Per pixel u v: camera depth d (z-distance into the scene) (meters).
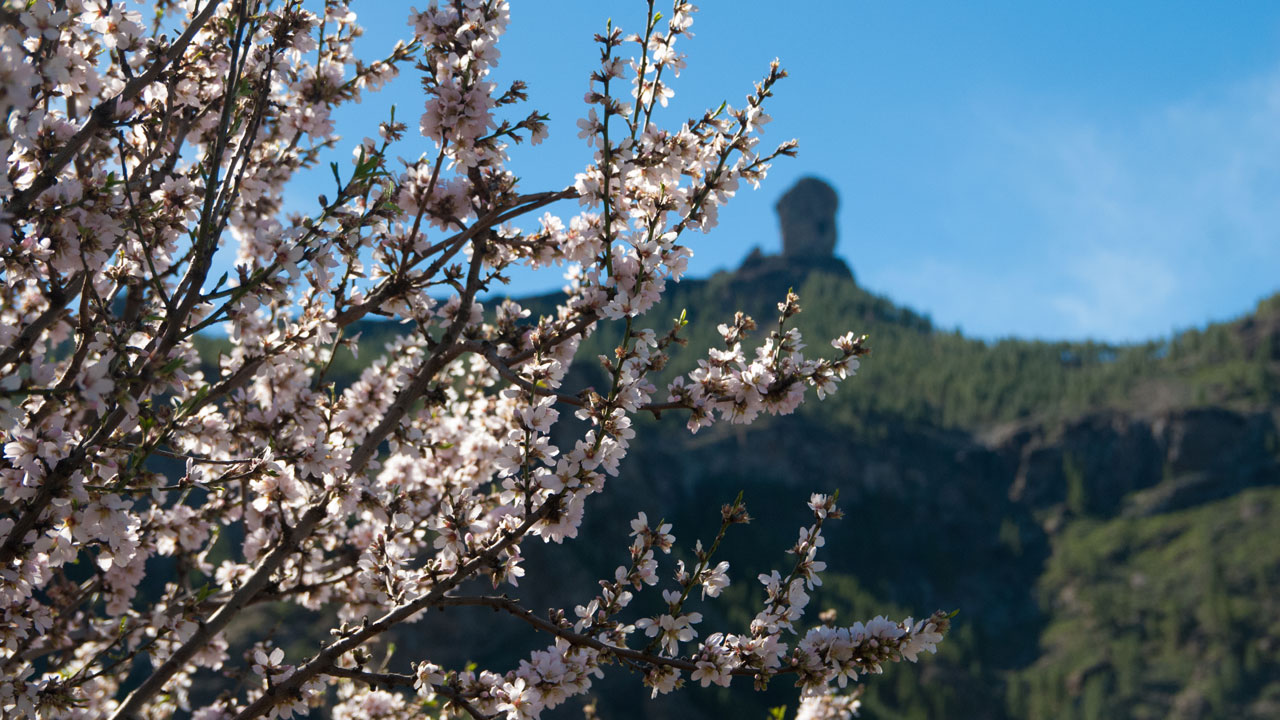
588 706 7.68
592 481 4.81
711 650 4.66
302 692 5.04
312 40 6.05
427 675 4.82
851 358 5.18
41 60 4.79
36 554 4.61
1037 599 183.50
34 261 5.00
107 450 4.72
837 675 4.67
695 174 5.80
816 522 5.05
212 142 6.50
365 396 7.16
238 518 7.11
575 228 5.97
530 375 5.57
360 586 6.92
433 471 7.51
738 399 5.11
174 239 5.65
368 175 5.15
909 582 186.00
